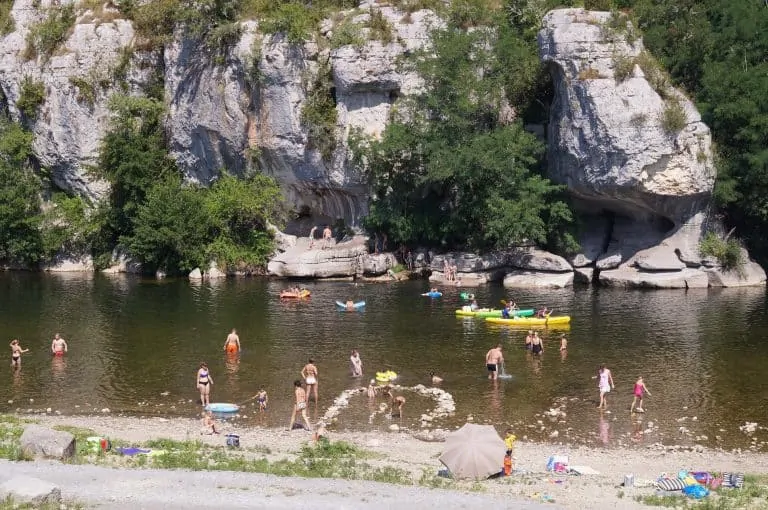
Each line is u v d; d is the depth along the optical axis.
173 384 42.06
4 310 57.69
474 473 28.92
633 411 38.06
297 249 71.81
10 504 24.20
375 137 69.50
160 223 70.38
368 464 30.27
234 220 73.25
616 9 65.31
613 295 61.34
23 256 75.94
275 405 39.12
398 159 69.38
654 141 61.81
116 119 74.00
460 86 66.88
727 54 65.81
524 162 68.06
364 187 70.94
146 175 73.62
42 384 42.12
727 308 56.34
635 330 50.97
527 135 66.62
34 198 77.75
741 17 65.69
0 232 74.94
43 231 76.25
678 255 64.81
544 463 32.09
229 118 72.12
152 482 26.66
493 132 67.56
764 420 37.03
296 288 61.66
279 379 42.59
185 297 61.53
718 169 63.88
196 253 70.88
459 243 71.00
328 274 68.62
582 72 63.09
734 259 64.31
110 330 51.94
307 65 69.81
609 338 49.31
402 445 34.09
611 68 62.69
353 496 25.91
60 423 36.44
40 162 78.12
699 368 43.72
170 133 75.62
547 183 66.12
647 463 32.28
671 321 52.94
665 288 63.50
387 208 70.25
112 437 34.16
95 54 75.94
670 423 36.75
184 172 76.38
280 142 70.88
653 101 62.16
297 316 55.03
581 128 63.78
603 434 35.53
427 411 38.16
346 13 71.06
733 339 48.75
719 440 34.94
